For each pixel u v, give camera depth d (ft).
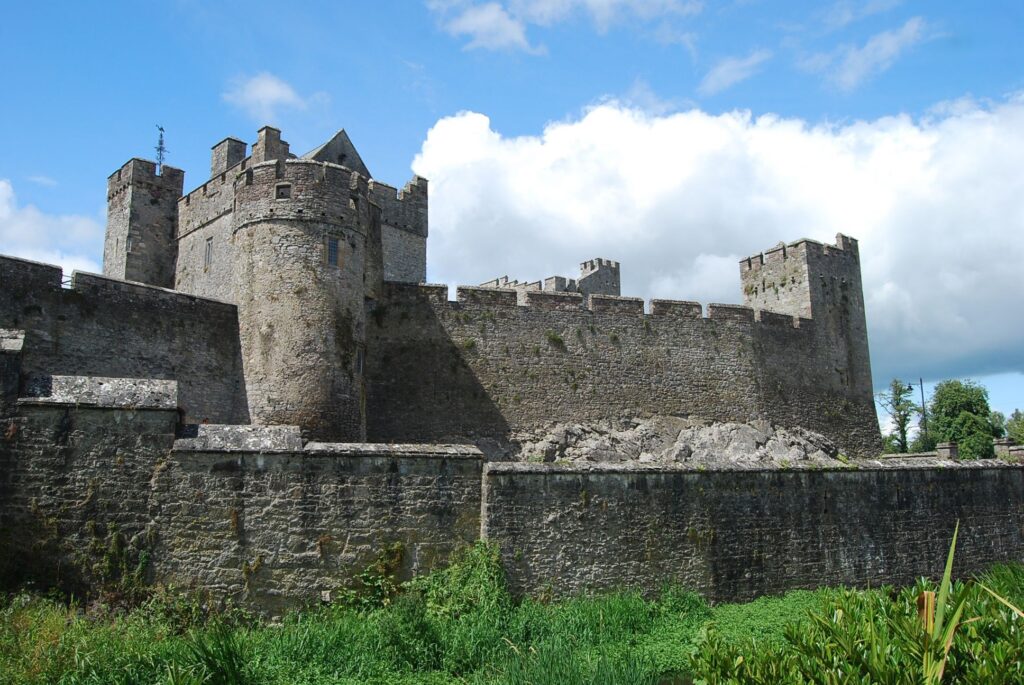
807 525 67.87
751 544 65.10
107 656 40.93
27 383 49.42
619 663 47.01
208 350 82.64
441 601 53.31
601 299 113.29
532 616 53.72
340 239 86.89
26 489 47.78
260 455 52.47
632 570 60.39
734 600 63.46
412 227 139.95
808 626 45.01
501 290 107.24
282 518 52.16
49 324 71.87
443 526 55.83
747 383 120.57
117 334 76.18
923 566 72.69
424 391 99.96
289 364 82.12
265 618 50.70
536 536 57.88
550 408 106.63
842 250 138.31
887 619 38.19
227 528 51.03
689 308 119.14
